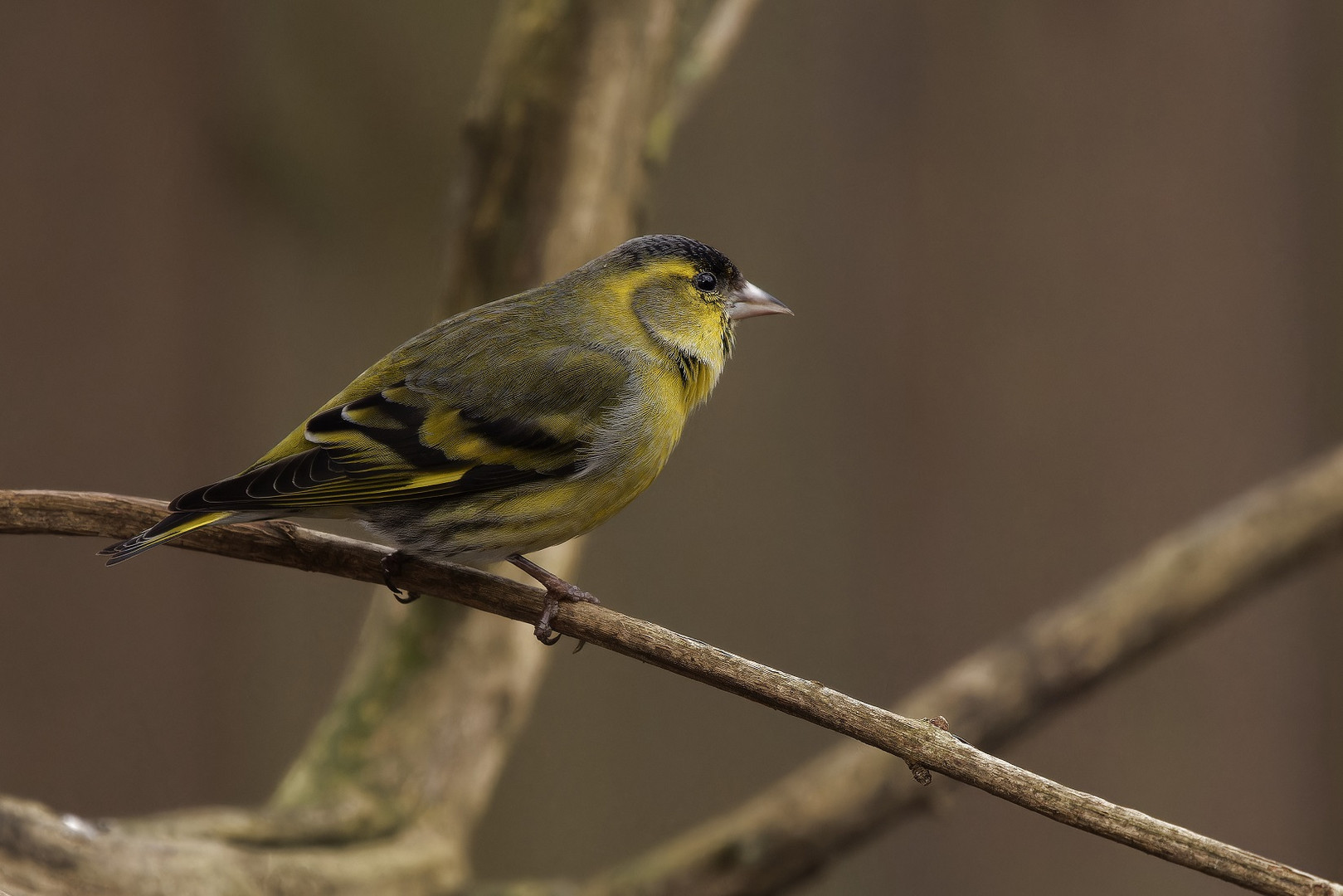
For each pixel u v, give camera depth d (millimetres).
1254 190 12062
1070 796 5137
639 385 7590
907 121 12352
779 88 12453
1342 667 12055
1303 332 12055
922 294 12312
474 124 8625
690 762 12312
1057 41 12164
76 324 11578
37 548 11250
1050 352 12141
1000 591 12094
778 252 12422
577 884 10180
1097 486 12039
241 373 12055
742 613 12297
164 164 11891
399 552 6781
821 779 8680
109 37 11742
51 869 6789
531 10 8609
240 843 7609
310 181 12227
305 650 11852
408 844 8141
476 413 7168
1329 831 11914
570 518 7375
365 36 12281
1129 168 12109
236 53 12102
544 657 8859
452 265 8750
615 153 8656
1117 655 9125
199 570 11664
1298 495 9430
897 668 12188
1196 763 12000
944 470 12219
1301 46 12078
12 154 11492
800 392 12406
